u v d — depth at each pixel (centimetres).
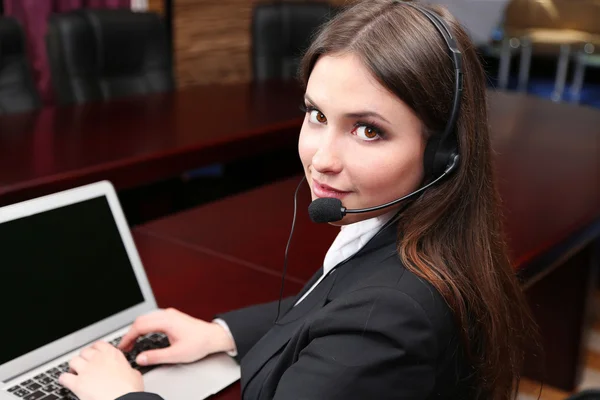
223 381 107
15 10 380
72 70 303
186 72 478
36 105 286
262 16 371
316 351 79
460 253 82
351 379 76
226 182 351
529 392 231
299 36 376
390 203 82
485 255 84
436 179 82
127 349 112
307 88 83
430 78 77
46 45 305
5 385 103
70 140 232
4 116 258
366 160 80
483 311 82
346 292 83
